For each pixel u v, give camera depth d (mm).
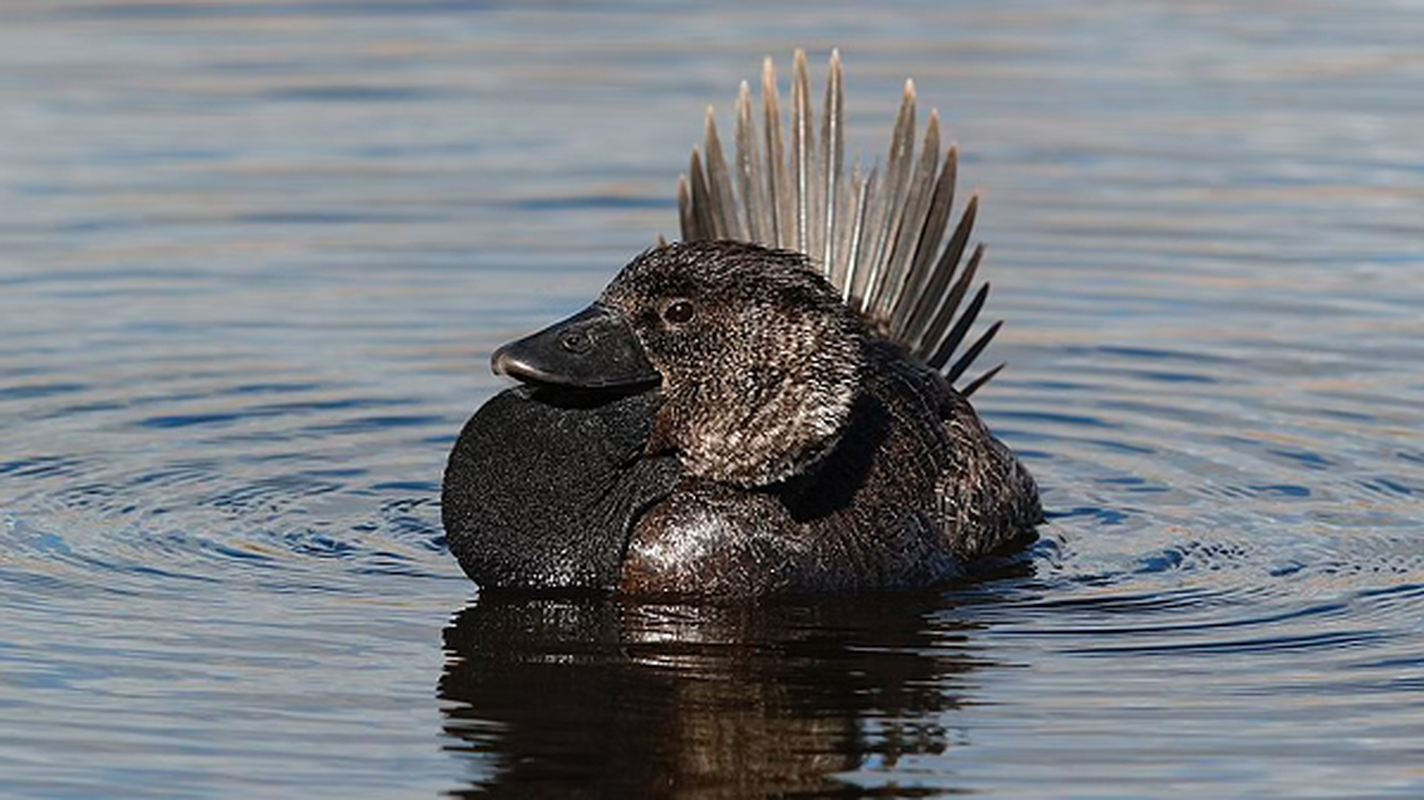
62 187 18562
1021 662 10445
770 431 11156
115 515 12570
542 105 20734
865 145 19250
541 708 9836
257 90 21203
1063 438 14320
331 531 12453
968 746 9422
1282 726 9609
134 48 22453
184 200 18375
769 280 11188
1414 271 16984
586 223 17938
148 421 14234
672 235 17719
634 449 11289
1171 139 19859
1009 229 17891
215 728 9547
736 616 11117
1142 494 13305
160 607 11078
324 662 10367
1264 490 13234
